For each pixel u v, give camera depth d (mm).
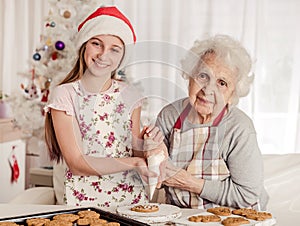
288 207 2172
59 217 1394
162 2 3766
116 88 1510
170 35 3756
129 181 1619
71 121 1565
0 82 4172
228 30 3666
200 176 1692
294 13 3557
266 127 3627
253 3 3582
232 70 1619
